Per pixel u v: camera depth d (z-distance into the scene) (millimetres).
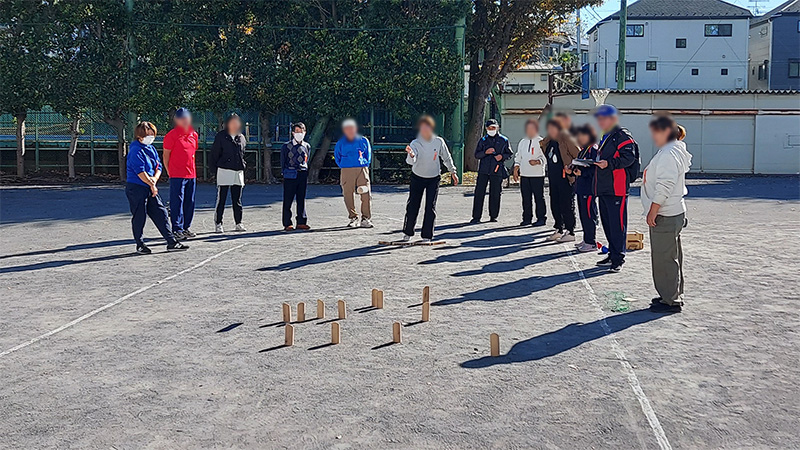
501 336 5766
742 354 5332
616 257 8352
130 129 22547
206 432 4012
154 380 4828
